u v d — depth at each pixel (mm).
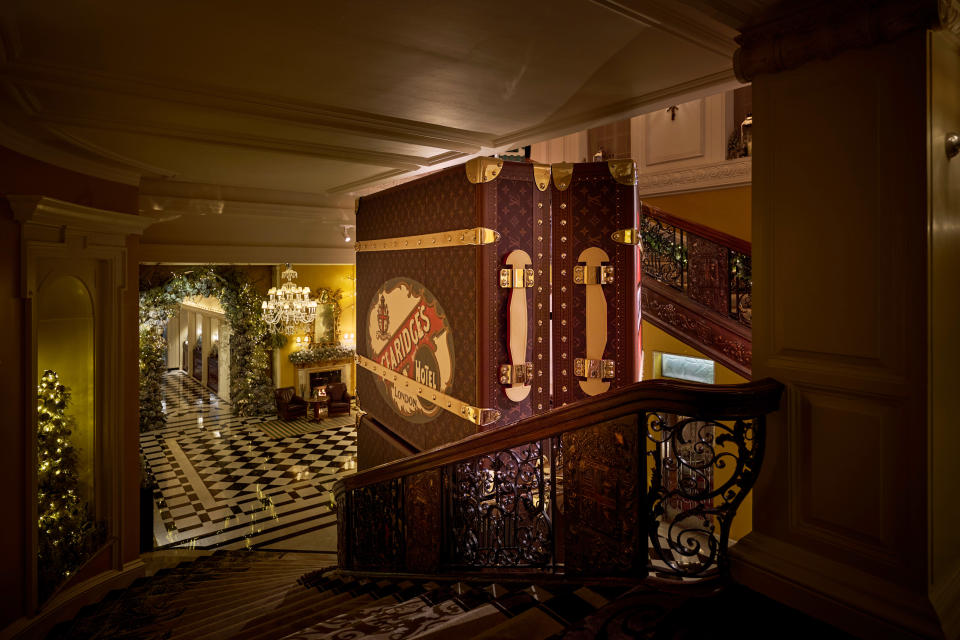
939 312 1731
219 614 3809
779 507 2086
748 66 2125
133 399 5730
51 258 4613
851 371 1866
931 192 1689
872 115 1806
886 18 1712
